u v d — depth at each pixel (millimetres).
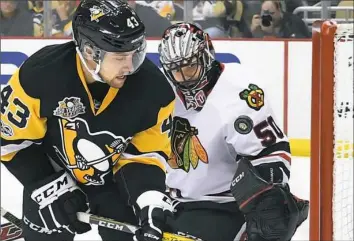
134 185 3814
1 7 9562
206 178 4344
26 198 4047
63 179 3875
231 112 4180
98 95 3584
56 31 9641
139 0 9508
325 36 3123
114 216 4031
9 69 9555
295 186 7801
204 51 4066
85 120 3619
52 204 3852
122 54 3287
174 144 4355
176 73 4082
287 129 9359
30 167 3896
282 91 9336
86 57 3379
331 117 3176
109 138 3676
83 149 3723
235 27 9531
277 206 3574
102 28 3244
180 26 4129
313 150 3248
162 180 3861
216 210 4379
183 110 4301
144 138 3783
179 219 4387
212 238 4297
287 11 9461
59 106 3561
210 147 4266
